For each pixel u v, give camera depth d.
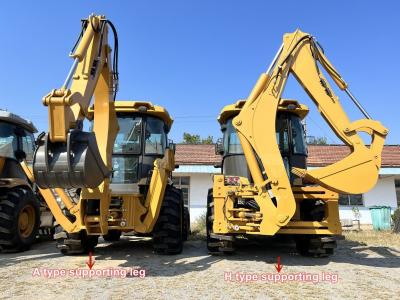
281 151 6.80
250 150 5.92
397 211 14.09
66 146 4.21
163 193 6.34
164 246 6.51
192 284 4.61
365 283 4.72
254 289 4.41
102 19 5.21
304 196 6.05
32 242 7.46
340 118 5.81
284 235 6.70
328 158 18.16
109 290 4.35
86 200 6.05
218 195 6.14
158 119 7.32
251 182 6.54
